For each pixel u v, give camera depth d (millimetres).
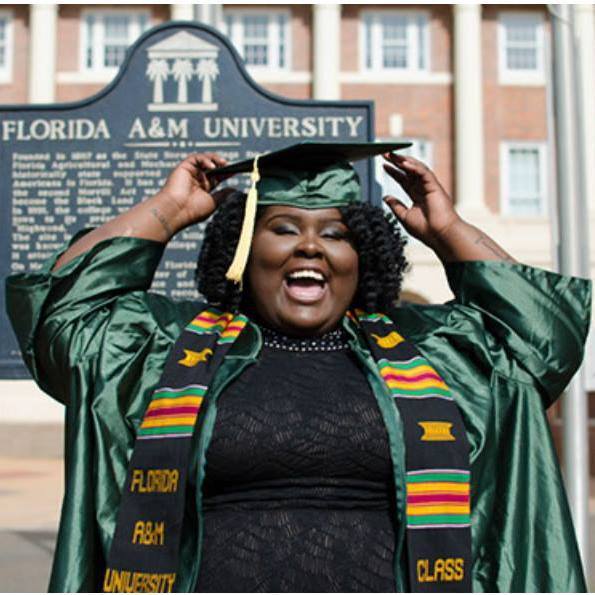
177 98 4957
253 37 20438
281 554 2395
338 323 2807
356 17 20562
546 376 2846
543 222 20000
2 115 5008
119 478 2639
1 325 4938
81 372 2723
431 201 3061
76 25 20344
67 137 4984
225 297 2844
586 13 19172
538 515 2732
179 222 2988
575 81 5836
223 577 2391
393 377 2664
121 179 4969
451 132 20297
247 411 2518
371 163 4707
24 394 18266
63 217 4988
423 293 18781
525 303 2887
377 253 2832
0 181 4984
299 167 2793
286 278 2703
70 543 2576
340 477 2510
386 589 2426
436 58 20484
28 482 14070
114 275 2863
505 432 2809
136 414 2695
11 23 20219
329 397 2576
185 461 2506
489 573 2684
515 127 20453
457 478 2590
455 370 2830
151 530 2504
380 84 20359
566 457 5551
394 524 2527
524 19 20609
